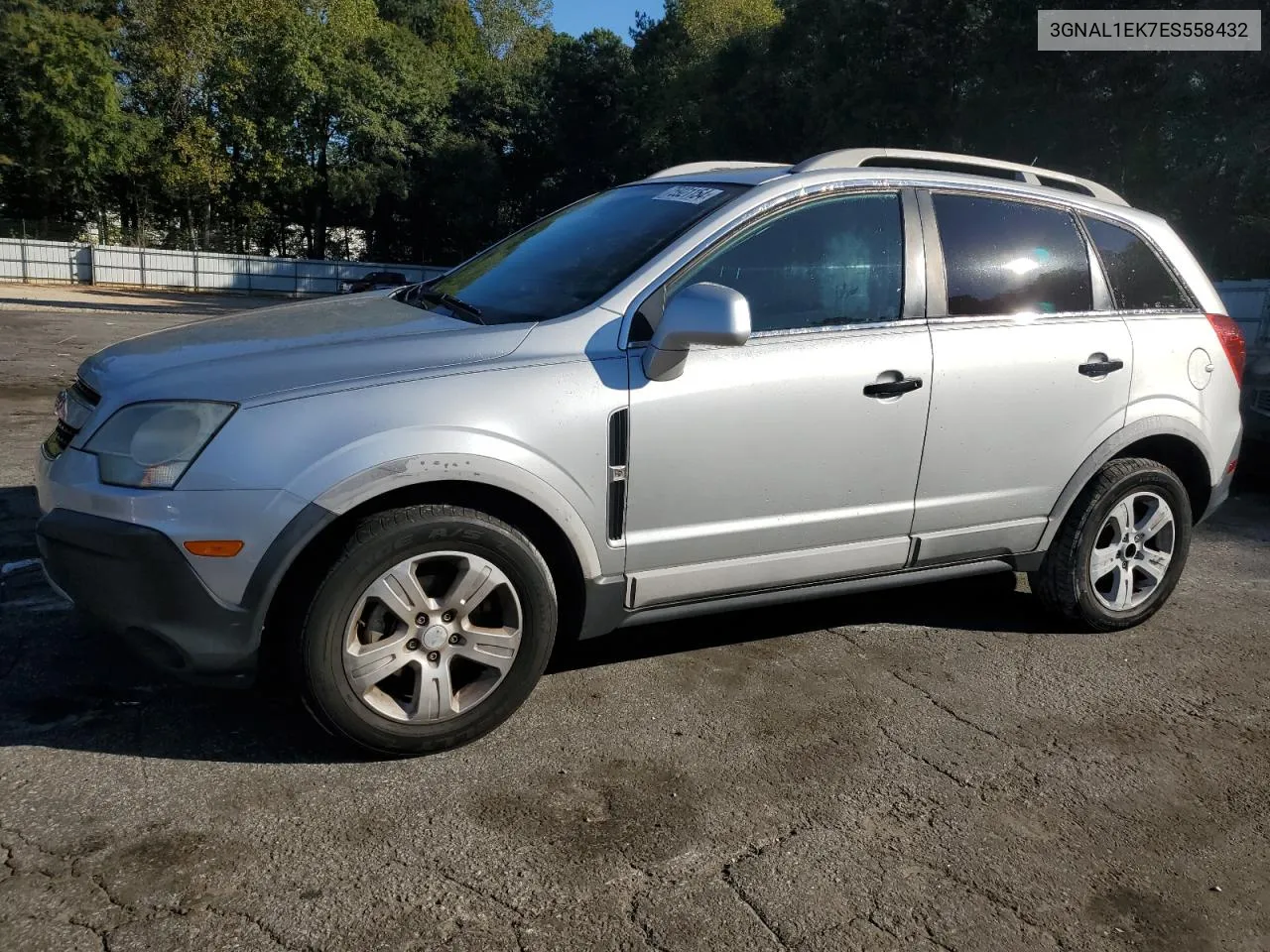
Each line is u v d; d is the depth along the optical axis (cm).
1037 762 323
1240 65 1812
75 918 225
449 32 5447
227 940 222
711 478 331
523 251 394
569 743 317
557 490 305
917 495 372
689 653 393
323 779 288
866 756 319
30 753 292
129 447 279
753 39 3316
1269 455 727
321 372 291
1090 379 400
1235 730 353
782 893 250
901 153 387
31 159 3800
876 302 360
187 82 4000
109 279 3862
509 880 248
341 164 4309
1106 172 2086
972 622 443
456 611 298
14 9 3622
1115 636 436
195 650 277
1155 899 257
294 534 273
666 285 329
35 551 453
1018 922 245
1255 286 1357
